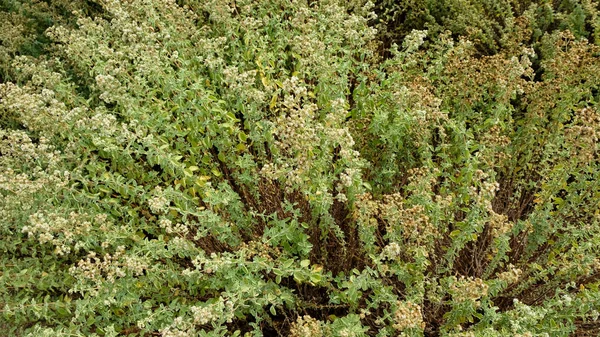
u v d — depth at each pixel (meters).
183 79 3.64
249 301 3.27
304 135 2.90
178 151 3.61
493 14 5.24
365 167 3.69
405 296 3.06
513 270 2.75
